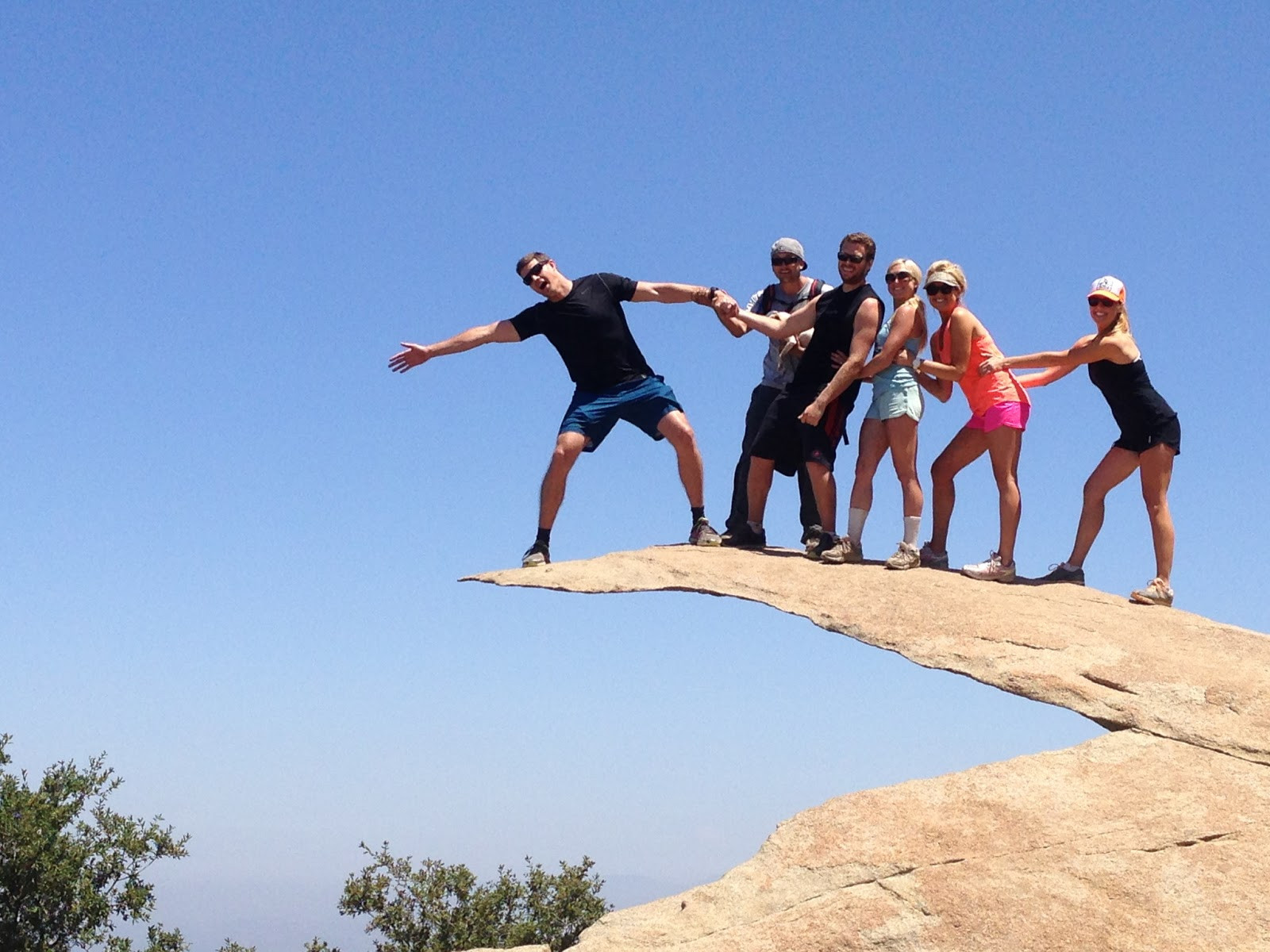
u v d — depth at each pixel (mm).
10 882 15164
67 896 15297
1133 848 6117
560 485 9406
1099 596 8477
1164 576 8438
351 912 17812
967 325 8695
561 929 18125
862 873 6145
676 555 9305
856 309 8875
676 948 5945
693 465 9617
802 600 8469
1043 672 7324
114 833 15953
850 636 8055
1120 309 8445
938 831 6297
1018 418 8758
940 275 8680
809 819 6531
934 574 8727
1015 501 8758
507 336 9414
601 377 9445
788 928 5922
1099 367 8586
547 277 9227
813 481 9125
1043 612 7992
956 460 9094
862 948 5789
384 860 18172
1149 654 7395
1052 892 5914
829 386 8930
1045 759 6738
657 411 9562
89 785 16219
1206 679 7078
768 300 10219
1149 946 5656
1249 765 6543
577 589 8867
